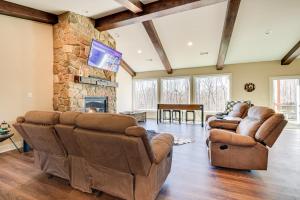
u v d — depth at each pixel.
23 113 4.12
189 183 2.31
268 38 5.46
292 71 6.65
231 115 4.68
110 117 1.64
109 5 4.25
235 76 7.43
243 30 5.11
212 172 2.63
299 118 6.65
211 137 2.66
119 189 1.87
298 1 3.97
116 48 6.76
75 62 4.67
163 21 5.10
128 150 1.55
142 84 9.34
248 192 2.08
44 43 4.55
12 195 2.04
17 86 4.03
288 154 3.39
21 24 4.11
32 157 3.30
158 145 1.96
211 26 5.15
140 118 7.75
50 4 4.03
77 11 4.54
